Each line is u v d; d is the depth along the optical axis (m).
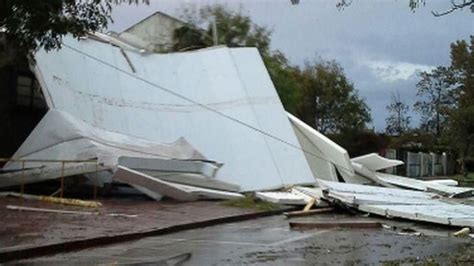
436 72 78.25
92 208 18.98
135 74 31.30
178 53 34.09
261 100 32.78
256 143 30.61
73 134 23.61
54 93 26.08
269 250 12.17
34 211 17.23
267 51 46.62
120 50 31.98
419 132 73.56
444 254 11.79
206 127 30.78
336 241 13.97
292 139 31.56
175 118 30.58
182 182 25.05
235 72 33.62
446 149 66.75
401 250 12.49
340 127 60.16
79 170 22.34
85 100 27.62
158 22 43.69
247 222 18.78
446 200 27.00
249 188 28.47
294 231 16.20
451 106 69.75
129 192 24.62
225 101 32.12
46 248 11.22
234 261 10.62
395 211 20.00
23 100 28.53
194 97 32.00
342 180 34.06
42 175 22.36
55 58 27.61
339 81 60.78
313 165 33.97
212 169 26.09
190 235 14.90
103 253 11.47
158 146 26.02
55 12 10.65
